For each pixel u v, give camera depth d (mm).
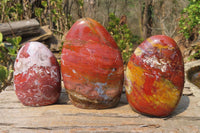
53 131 384
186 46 1102
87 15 1131
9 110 438
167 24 1190
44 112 428
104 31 414
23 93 439
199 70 729
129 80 411
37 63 431
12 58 696
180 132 384
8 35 897
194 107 453
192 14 969
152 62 388
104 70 410
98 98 426
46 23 1140
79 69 411
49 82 438
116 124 397
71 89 430
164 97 395
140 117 417
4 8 990
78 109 438
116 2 1137
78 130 385
